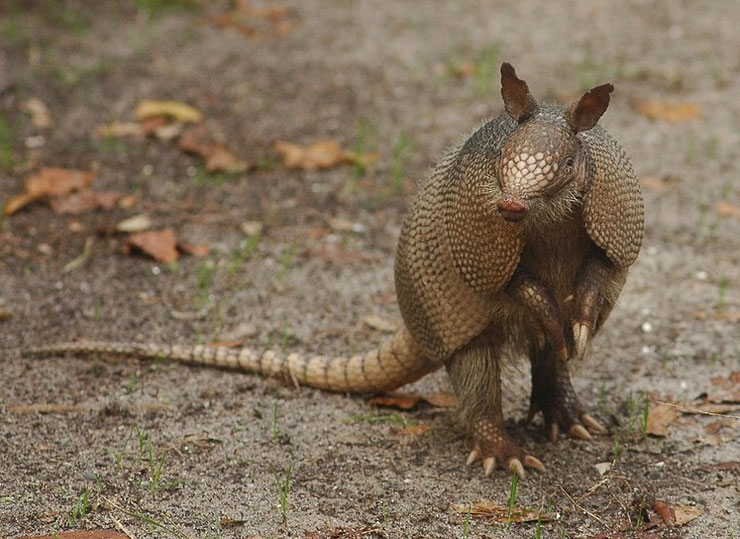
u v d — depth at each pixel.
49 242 11.94
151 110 15.02
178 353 9.53
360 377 8.98
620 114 15.82
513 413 9.04
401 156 14.37
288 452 8.22
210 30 18.78
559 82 16.86
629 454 8.30
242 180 13.67
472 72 17.11
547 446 8.42
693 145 14.85
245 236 12.27
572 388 8.56
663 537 7.22
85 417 8.66
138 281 11.21
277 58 17.73
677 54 18.20
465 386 7.95
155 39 18.12
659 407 8.98
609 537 7.20
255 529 7.21
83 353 9.68
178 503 7.52
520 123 6.80
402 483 7.83
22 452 8.10
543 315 7.16
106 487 7.68
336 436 8.48
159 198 13.07
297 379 9.27
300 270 11.55
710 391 9.27
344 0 20.81
